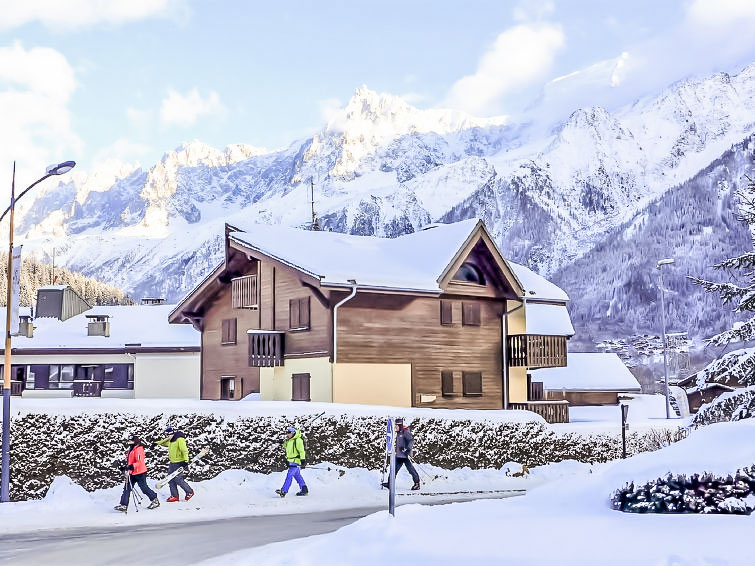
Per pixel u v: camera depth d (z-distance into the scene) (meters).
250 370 41.50
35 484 22.03
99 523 19.03
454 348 39.19
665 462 16.25
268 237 40.03
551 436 32.34
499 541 12.95
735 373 24.30
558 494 17.23
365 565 12.52
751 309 25.11
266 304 39.31
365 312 36.53
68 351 54.34
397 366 37.12
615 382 78.19
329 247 39.81
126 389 54.41
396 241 43.31
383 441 28.11
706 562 10.96
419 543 13.22
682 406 65.75
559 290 45.91
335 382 35.25
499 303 41.38
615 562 11.21
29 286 157.62
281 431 26.25
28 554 14.77
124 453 23.52
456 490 26.28
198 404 25.00
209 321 44.91
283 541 16.12
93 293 181.38
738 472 14.78
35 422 22.27
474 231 39.69
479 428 30.36
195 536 16.88
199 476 24.64
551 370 80.50
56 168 22.59
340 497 24.06
